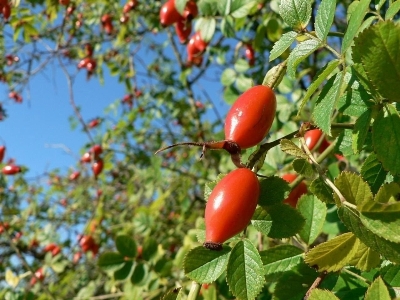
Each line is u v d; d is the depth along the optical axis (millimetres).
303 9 82
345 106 79
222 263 77
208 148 74
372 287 57
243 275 73
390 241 63
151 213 261
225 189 69
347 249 73
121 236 150
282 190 78
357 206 63
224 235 68
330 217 126
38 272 269
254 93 78
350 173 65
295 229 77
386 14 80
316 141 124
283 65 90
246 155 99
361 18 65
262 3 208
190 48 211
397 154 70
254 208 70
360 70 71
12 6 229
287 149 79
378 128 72
